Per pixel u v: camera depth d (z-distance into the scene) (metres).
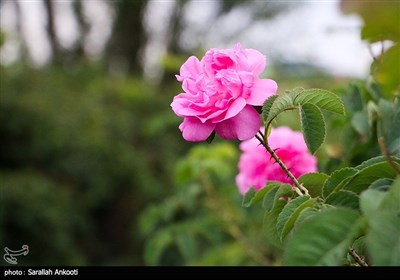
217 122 1.02
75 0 13.03
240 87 1.03
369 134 1.66
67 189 6.30
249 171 1.62
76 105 7.53
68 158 6.74
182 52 13.49
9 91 6.89
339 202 0.90
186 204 2.82
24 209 5.37
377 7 0.71
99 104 7.95
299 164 1.55
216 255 2.65
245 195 1.37
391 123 1.39
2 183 5.47
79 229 6.24
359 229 0.72
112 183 6.85
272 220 1.14
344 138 1.80
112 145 7.06
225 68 1.07
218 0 13.45
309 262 0.70
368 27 0.74
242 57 1.07
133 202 6.93
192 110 1.03
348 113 1.77
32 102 6.91
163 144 7.52
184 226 2.78
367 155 1.71
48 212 5.50
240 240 2.67
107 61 12.92
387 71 0.81
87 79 9.52
